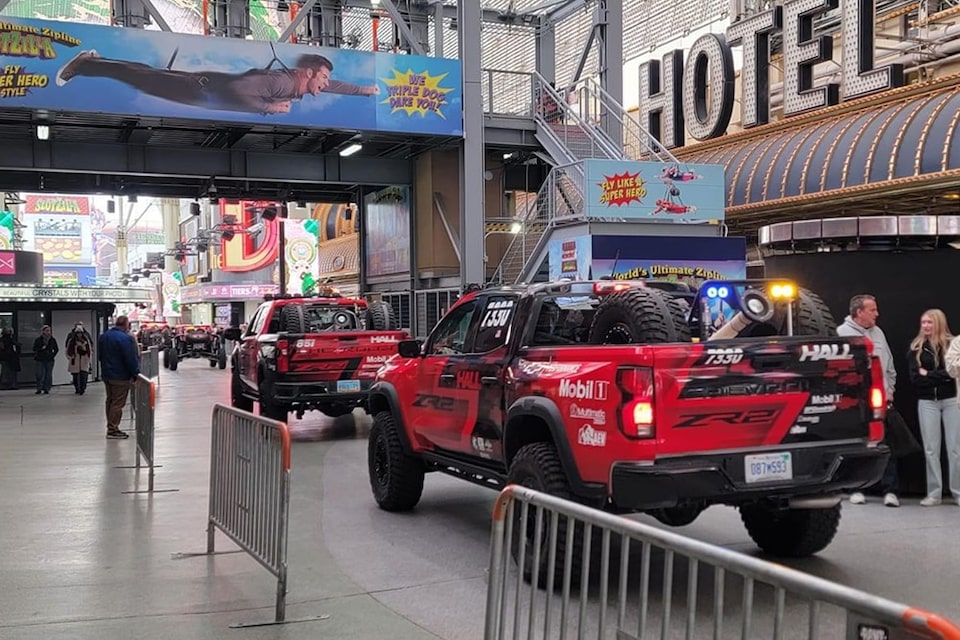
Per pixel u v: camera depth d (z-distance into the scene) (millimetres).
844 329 7805
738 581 5582
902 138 15531
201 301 60094
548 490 5375
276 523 5180
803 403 5238
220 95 17312
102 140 19844
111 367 13523
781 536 6164
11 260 29828
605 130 20688
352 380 12953
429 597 5504
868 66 17906
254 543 5598
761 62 20781
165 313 80688
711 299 5777
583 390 5215
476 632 4863
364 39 25016
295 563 6324
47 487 9406
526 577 5523
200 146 20781
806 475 5211
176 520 7797
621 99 21016
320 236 34906
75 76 16391
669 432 4934
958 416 7668
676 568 5934
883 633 2014
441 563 6297
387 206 24484
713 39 21766
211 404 19109
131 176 22766
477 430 6527
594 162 15320
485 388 6383
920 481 8180
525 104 23906
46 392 23266
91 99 16469
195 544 6930
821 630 4402
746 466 5051
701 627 4699
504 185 23031
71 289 26000
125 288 27141
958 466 7703
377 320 15492
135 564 6332
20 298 25141
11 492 9117
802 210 17609
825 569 5898
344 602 5418
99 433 14312
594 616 4867
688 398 4973
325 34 21766
